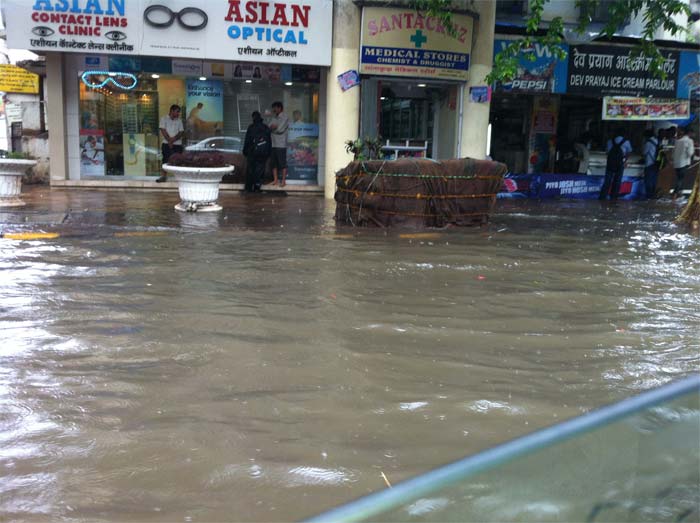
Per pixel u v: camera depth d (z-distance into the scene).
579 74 15.95
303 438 2.70
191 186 10.75
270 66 15.39
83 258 6.51
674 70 16.45
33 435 2.70
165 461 2.50
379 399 3.11
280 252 7.05
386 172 9.14
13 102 18.59
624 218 11.68
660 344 4.06
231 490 2.29
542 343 4.04
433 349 3.88
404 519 0.94
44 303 4.75
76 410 2.95
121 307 4.67
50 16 13.20
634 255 7.41
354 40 13.96
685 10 12.23
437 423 2.86
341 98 14.09
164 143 15.28
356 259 6.71
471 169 9.45
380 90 15.22
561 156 18.36
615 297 5.29
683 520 1.05
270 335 4.08
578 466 1.06
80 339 3.94
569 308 4.92
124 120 15.23
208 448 2.60
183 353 3.72
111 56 14.80
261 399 3.09
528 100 17.61
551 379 3.43
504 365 3.63
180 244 7.46
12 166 10.80
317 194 15.46
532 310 4.83
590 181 16.94
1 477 2.36
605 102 16.25
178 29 13.57
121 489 2.29
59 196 13.20
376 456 2.55
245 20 13.71
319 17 13.90
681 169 16.45
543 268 6.48
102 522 2.09
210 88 15.33
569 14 16.78
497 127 17.75
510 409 3.02
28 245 7.21
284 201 13.35
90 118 15.12
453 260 6.79
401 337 4.10
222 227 9.02
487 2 14.41
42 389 3.18
